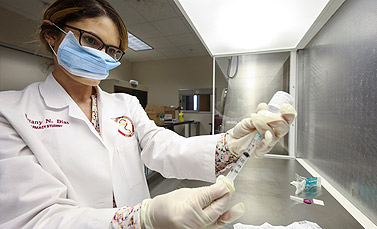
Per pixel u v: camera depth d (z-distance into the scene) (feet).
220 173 1.65
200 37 3.54
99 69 1.87
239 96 5.06
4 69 6.96
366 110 2.09
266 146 1.32
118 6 7.12
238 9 2.48
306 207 2.37
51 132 1.66
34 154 1.40
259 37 3.55
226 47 4.19
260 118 1.32
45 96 1.82
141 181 2.32
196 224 1.02
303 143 4.37
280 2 2.33
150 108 9.39
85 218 1.12
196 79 13.41
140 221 1.07
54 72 2.03
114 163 2.01
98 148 1.84
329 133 3.03
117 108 2.43
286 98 1.40
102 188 1.78
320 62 3.34
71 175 1.66
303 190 2.83
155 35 9.68
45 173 1.29
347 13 2.42
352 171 2.39
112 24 1.84
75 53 1.72
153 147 2.09
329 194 2.68
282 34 3.42
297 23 2.93
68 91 2.02
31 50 7.61
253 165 4.13
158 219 1.06
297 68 4.45
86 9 1.68
